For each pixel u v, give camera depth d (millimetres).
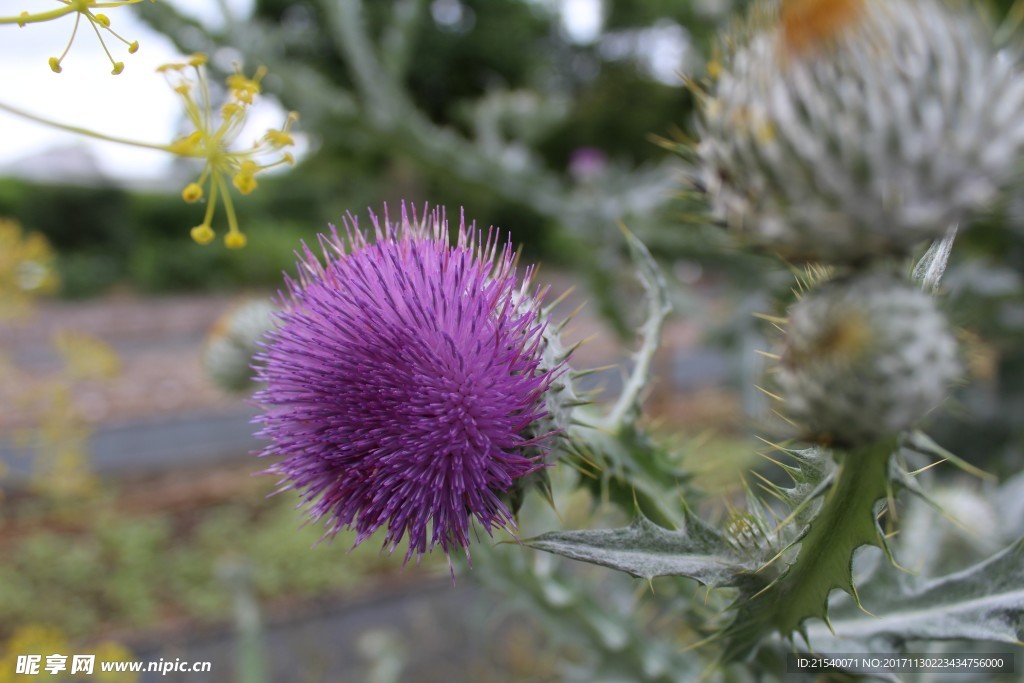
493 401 147
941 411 363
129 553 730
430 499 147
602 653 249
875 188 108
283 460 163
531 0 2855
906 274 130
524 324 151
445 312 151
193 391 1342
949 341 114
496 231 156
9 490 862
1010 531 268
